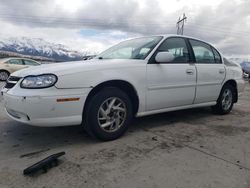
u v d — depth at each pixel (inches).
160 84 142.4
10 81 121.3
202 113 200.4
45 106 106.7
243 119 183.5
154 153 112.5
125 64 130.4
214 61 183.3
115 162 102.3
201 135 140.9
